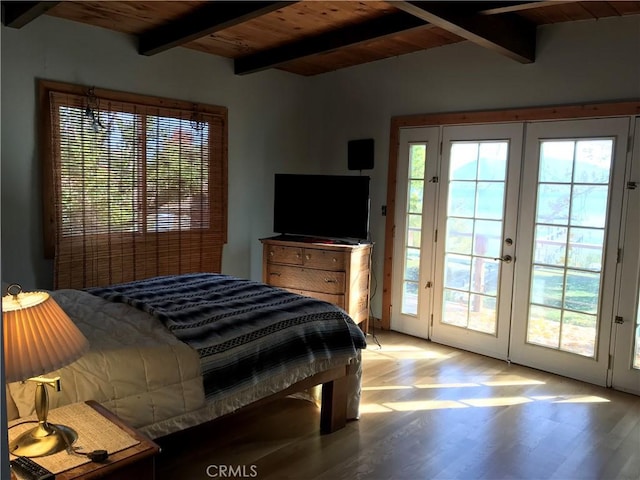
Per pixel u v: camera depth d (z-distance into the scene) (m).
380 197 4.92
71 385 1.94
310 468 2.54
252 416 3.08
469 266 4.32
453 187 4.38
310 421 3.03
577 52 3.64
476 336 4.30
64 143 3.74
